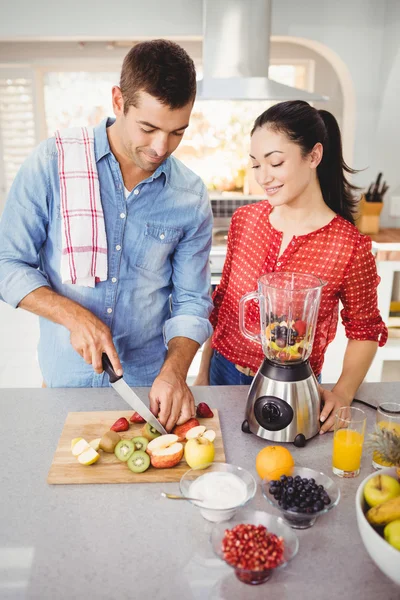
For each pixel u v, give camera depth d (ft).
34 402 4.63
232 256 5.47
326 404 4.32
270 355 4.05
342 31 11.28
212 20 9.46
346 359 5.02
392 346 10.94
